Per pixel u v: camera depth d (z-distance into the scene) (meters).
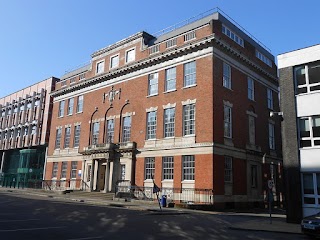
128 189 31.67
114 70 38.06
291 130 18.97
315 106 18.41
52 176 45.38
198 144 27.75
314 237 12.88
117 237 10.79
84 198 31.36
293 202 17.91
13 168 58.31
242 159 30.69
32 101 58.88
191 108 29.44
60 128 46.62
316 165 17.69
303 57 19.31
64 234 10.73
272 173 35.31
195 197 26.86
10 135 63.69
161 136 31.11
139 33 36.44
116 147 35.00
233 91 30.92
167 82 32.25
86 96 43.03
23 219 14.05
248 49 34.25
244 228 14.91
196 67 29.80
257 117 34.44
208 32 29.30
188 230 13.56
